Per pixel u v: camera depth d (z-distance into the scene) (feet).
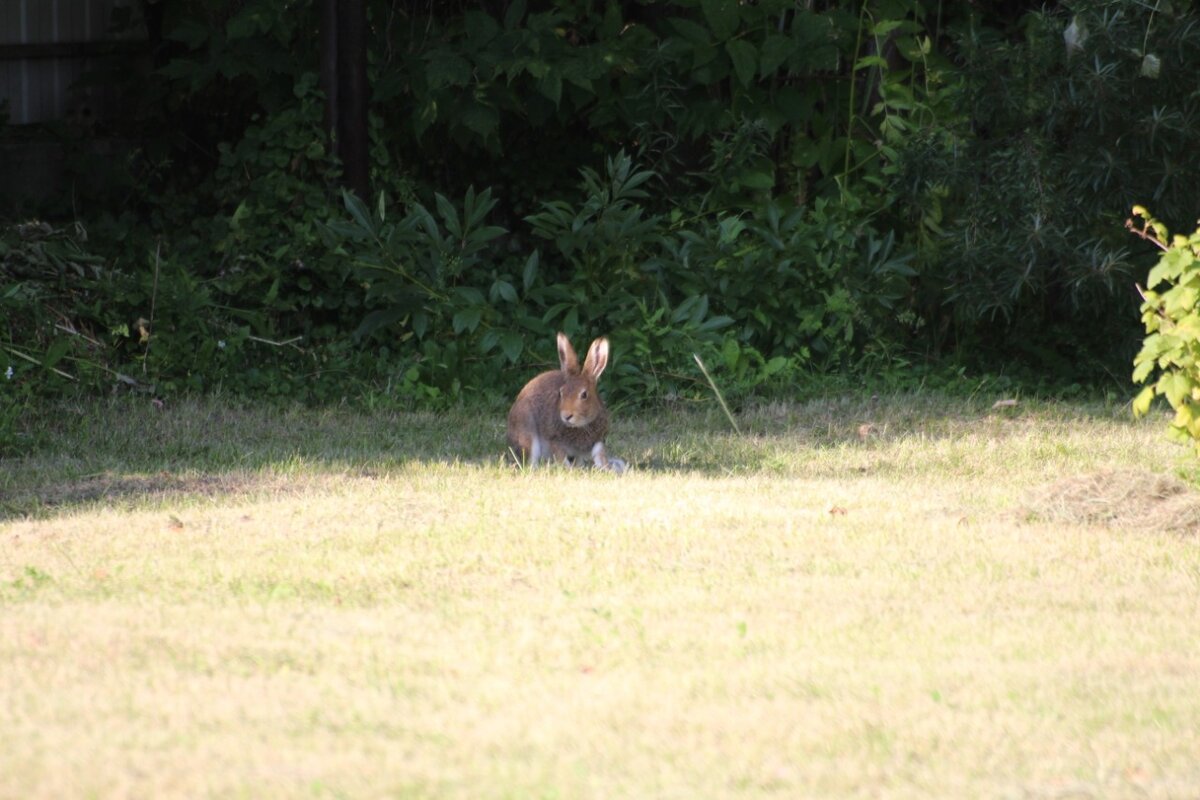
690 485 37.86
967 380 56.44
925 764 19.76
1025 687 22.63
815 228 57.06
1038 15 55.47
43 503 35.94
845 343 56.49
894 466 41.93
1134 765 19.84
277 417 47.96
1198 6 58.23
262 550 30.32
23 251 49.90
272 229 56.03
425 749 19.84
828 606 26.89
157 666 22.85
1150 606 27.30
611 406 51.39
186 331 50.72
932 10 65.67
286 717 20.84
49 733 20.10
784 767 19.47
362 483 37.91
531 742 20.11
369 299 54.54
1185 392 37.60
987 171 55.31
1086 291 52.90
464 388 51.85
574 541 31.22
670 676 22.84
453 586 27.81
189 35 58.80
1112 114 52.34
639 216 56.70
